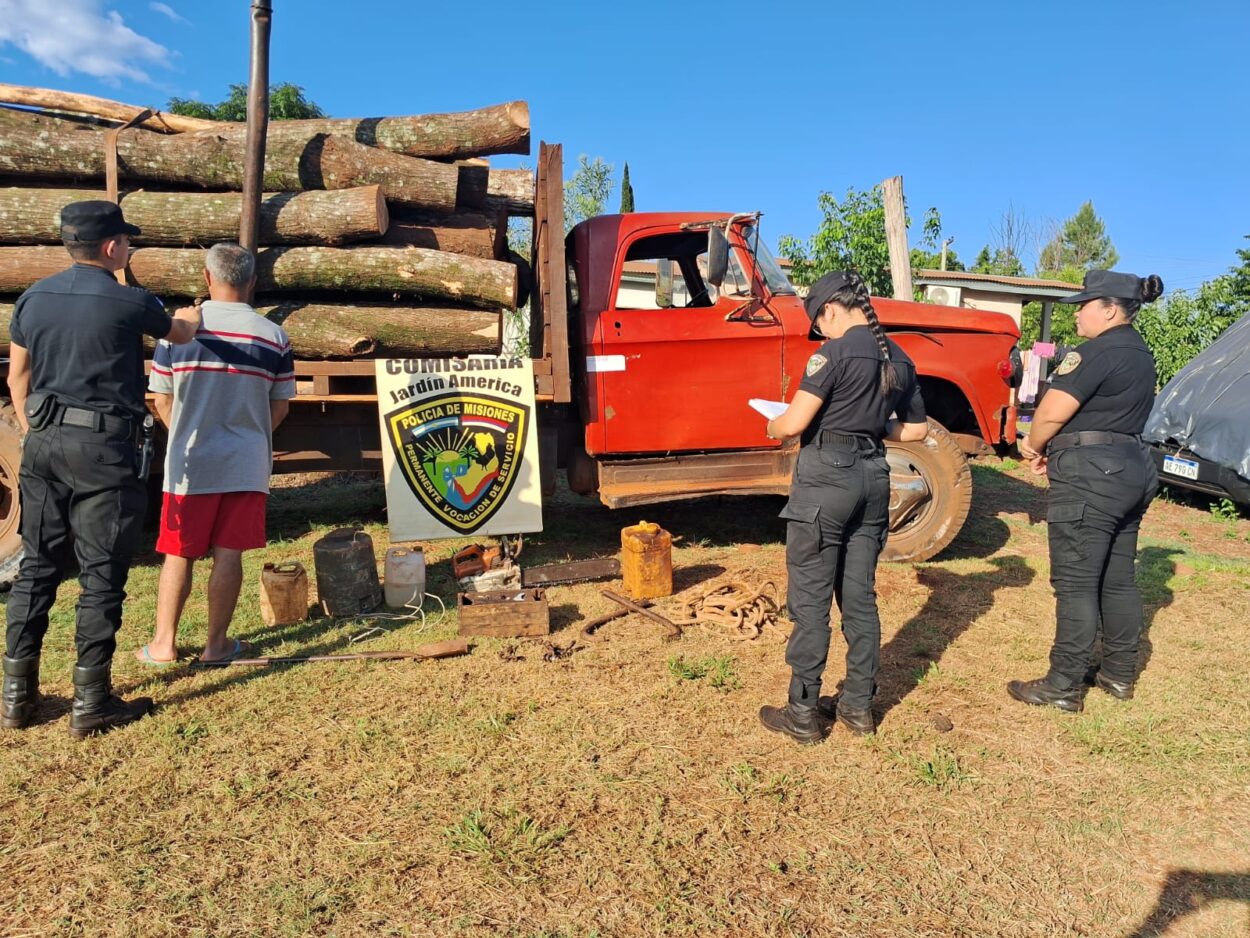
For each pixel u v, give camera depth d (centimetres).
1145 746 302
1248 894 227
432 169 476
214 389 342
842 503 284
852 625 304
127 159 468
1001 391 542
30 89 489
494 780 276
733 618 412
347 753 292
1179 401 767
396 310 478
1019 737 310
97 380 290
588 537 590
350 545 424
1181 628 427
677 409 509
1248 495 672
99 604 297
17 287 464
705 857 238
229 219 461
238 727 311
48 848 239
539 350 568
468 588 457
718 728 314
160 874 229
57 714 319
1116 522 317
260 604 435
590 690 345
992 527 642
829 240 1219
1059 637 331
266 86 441
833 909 218
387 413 466
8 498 461
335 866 232
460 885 225
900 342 532
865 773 283
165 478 343
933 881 229
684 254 550
